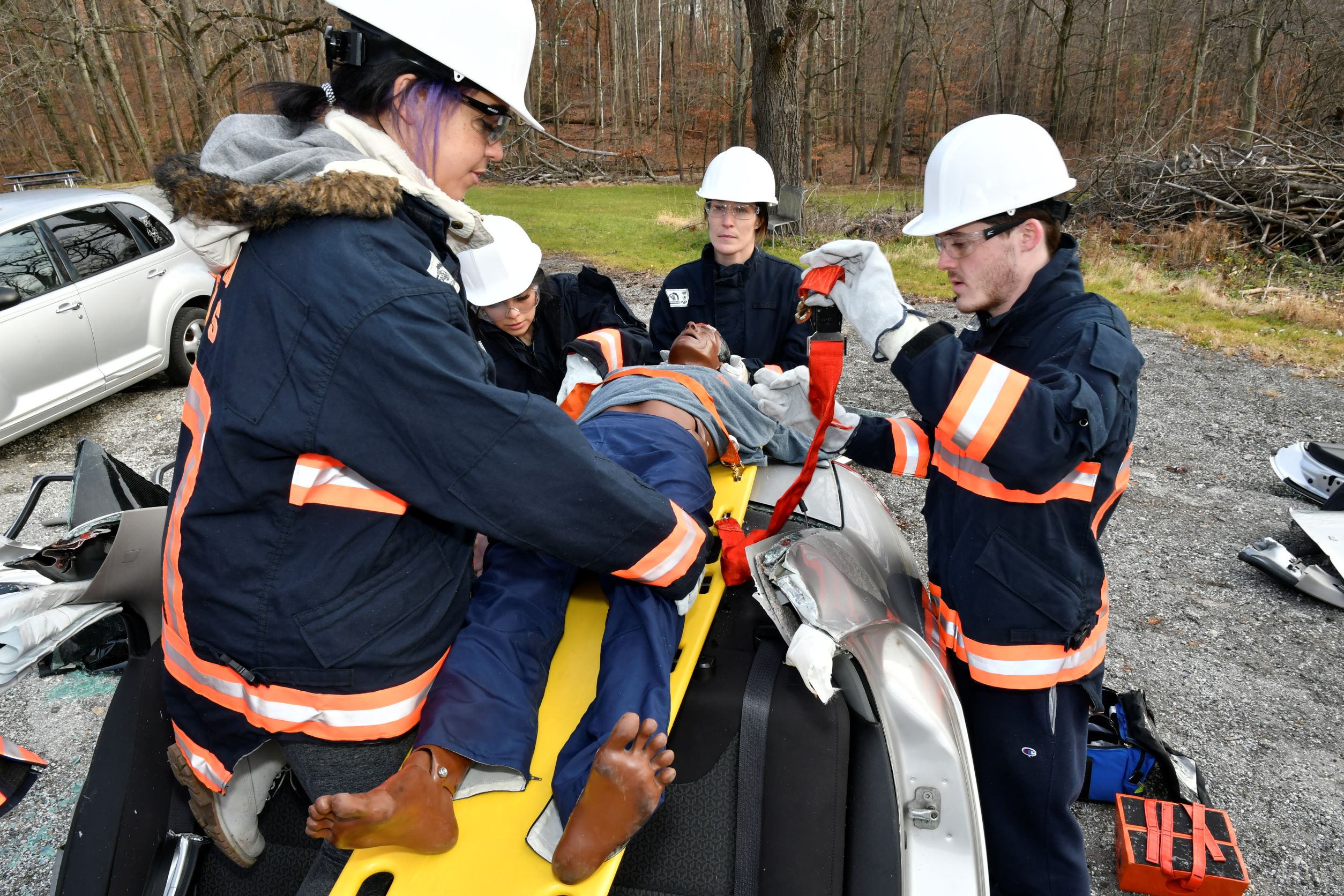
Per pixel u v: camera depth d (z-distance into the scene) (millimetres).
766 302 3246
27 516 2439
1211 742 3002
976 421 1529
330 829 1171
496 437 1183
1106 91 39938
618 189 30391
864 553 2055
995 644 1789
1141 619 3779
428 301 1161
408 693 1350
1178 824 2381
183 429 1311
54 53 27297
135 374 6293
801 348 3254
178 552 1269
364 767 1372
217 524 1223
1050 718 1815
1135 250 12664
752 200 3076
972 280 1828
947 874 1658
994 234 1755
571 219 18984
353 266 1127
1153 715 2900
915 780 1704
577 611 1804
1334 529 3984
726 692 1672
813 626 1636
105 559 1644
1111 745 2662
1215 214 12875
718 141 42531
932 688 1753
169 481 2879
